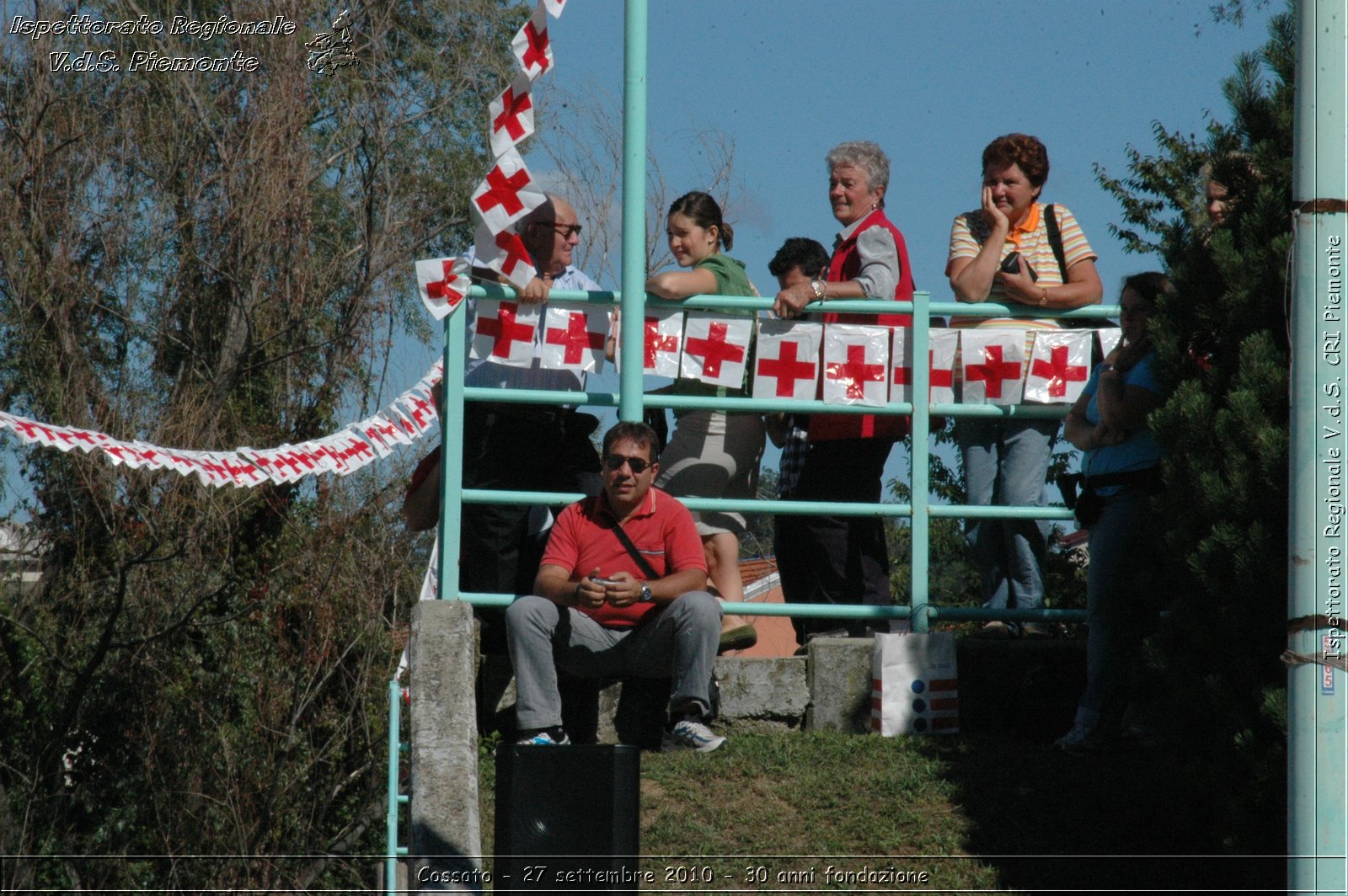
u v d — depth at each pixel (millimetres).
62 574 61125
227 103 70500
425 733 22688
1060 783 24125
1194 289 22891
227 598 59656
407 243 73250
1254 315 21672
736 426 28812
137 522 61281
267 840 53562
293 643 57000
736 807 23297
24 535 62125
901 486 54094
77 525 61312
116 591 60500
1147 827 22750
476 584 27953
